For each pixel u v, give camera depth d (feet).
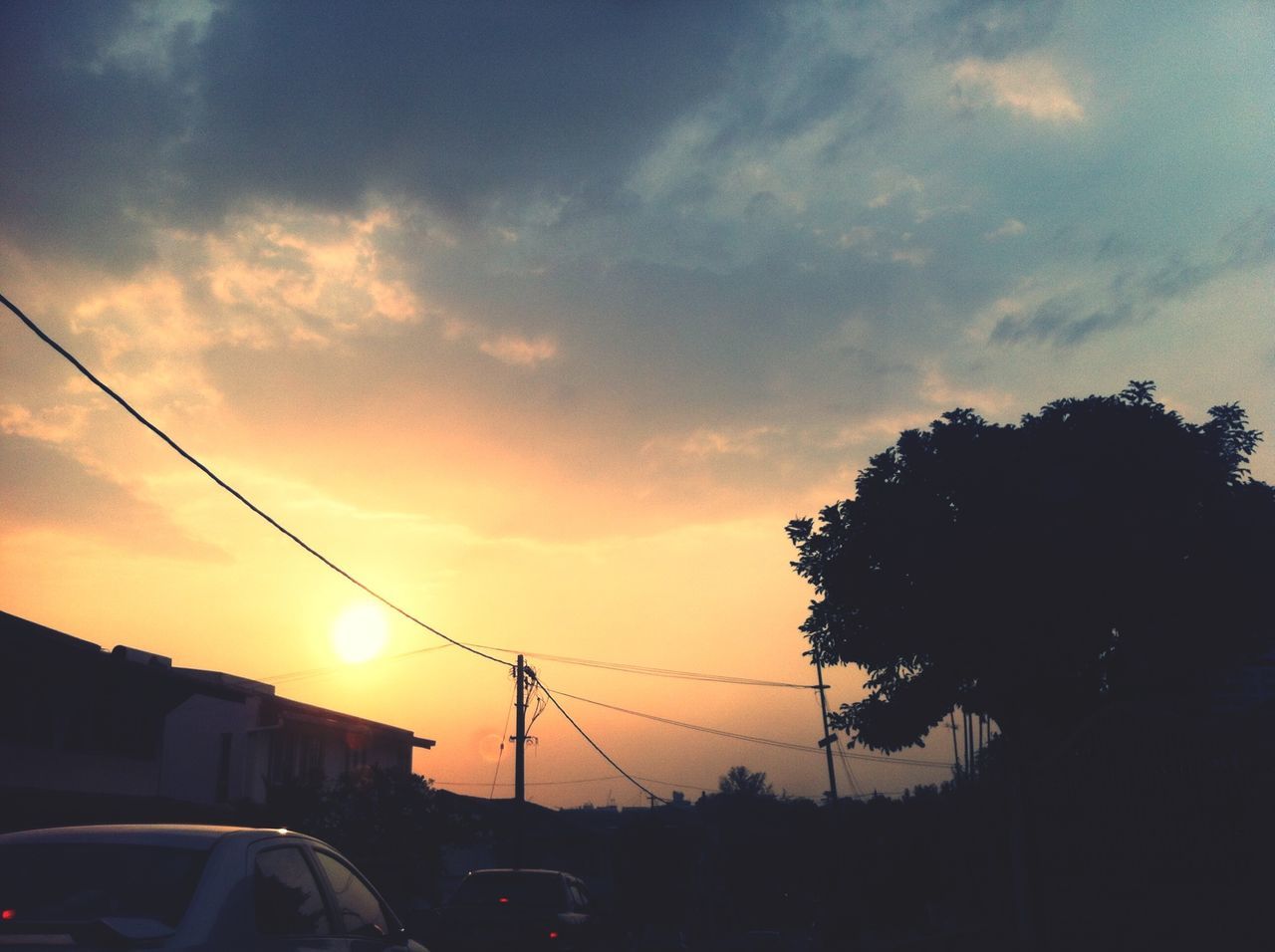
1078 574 68.74
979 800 79.92
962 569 69.92
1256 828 43.83
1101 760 47.91
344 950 21.11
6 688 72.38
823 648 77.05
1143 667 71.05
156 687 85.92
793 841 198.39
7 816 67.36
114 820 74.43
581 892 65.16
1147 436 72.28
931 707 77.00
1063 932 46.75
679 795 278.46
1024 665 70.85
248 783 107.76
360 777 102.53
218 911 17.33
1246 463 75.61
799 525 78.13
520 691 115.75
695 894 193.47
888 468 76.54
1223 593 69.10
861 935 131.54
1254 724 45.29
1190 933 44.29
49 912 16.80
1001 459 72.69
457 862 147.33
